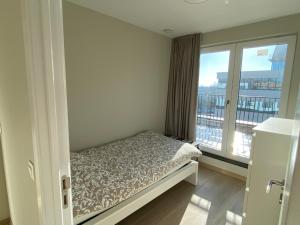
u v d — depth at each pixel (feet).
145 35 10.24
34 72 2.14
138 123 10.80
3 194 5.99
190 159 8.73
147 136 10.21
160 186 6.79
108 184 5.62
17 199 4.29
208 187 8.77
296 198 1.38
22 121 2.91
